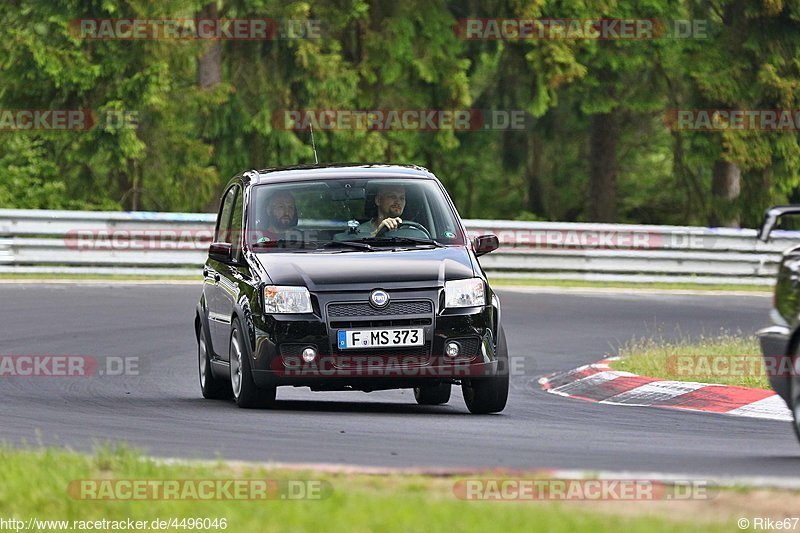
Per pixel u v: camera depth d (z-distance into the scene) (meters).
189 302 75.38
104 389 47.59
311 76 118.38
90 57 118.56
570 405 44.22
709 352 53.81
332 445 31.70
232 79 120.19
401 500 22.62
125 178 130.00
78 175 126.44
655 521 21.06
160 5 116.94
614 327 70.31
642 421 39.50
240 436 33.47
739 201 134.00
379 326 38.25
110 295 77.06
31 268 86.31
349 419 37.47
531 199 154.62
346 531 20.50
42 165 122.19
